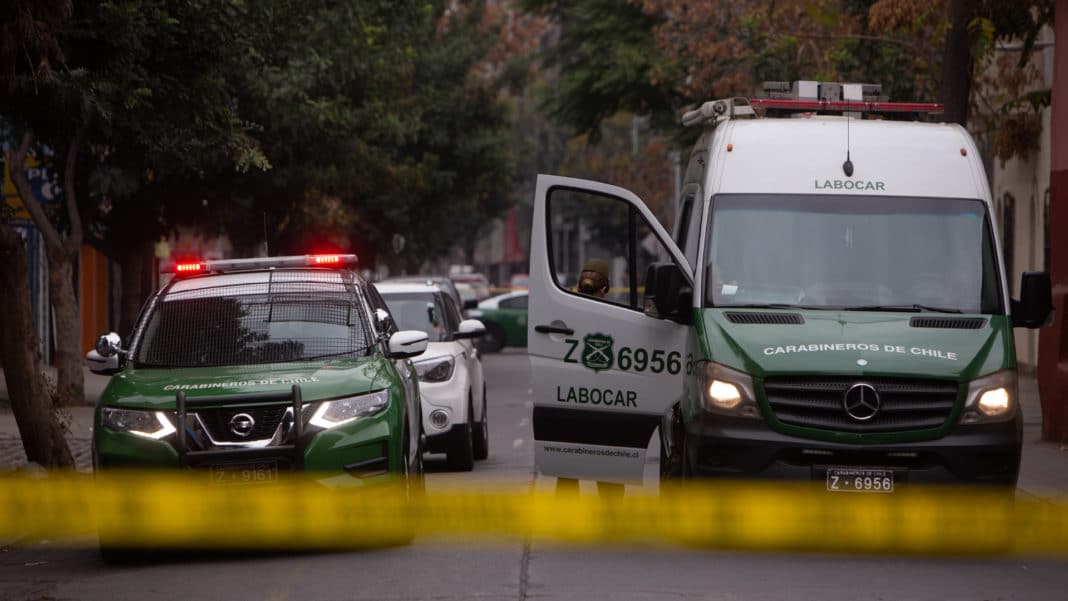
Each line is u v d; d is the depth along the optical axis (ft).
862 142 127.75
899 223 124.06
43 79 154.61
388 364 126.93
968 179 126.72
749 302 120.57
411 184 508.94
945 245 123.34
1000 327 117.91
